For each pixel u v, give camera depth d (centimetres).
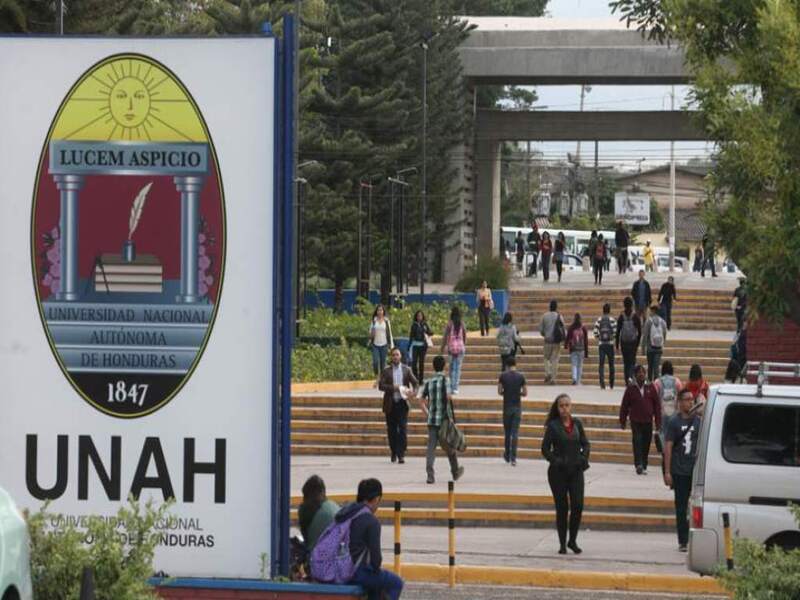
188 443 1672
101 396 1677
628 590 2308
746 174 2294
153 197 1673
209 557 1669
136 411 1677
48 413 1683
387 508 3009
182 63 1669
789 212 2269
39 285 1681
